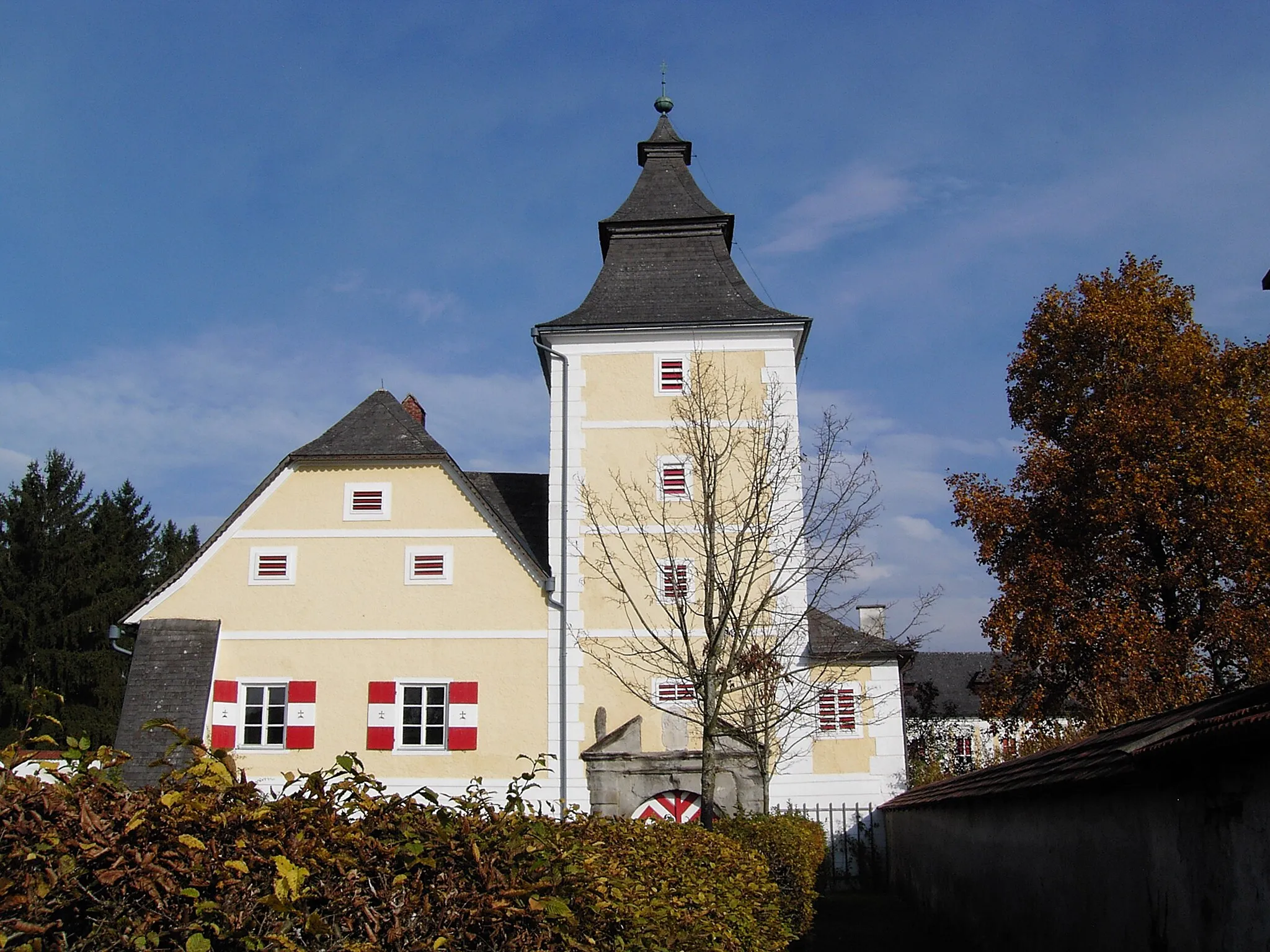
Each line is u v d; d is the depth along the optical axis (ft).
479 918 13.05
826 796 74.13
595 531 77.10
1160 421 87.81
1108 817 25.13
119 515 179.73
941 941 49.73
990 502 96.37
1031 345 101.19
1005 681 94.99
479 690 74.28
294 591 76.23
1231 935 18.34
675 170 91.04
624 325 80.94
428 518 77.30
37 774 11.33
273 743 74.49
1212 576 88.48
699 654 66.08
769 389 79.25
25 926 9.43
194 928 10.44
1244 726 16.40
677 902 22.72
